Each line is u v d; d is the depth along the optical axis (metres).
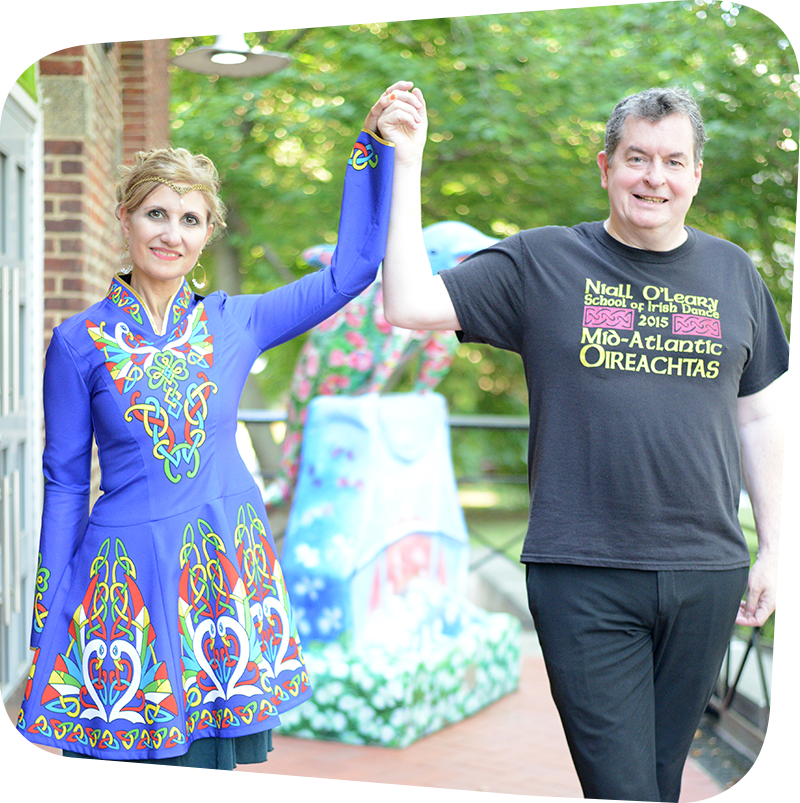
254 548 2.02
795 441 4.00
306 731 3.83
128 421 1.94
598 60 8.77
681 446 1.96
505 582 8.34
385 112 2.09
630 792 1.91
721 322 2.02
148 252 1.95
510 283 2.06
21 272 3.80
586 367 1.98
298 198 9.86
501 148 8.89
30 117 3.89
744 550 2.05
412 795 3.29
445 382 13.23
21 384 3.83
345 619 3.87
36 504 3.96
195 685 1.92
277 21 9.45
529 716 4.15
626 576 1.95
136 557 1.92
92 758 1.92
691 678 2.04
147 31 5.73
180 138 9.35
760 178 8.74
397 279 2.09
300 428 4.61
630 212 2.00
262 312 2.12
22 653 3.75
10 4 3.55
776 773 3.44
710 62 7.94
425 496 4.35
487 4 8.59
